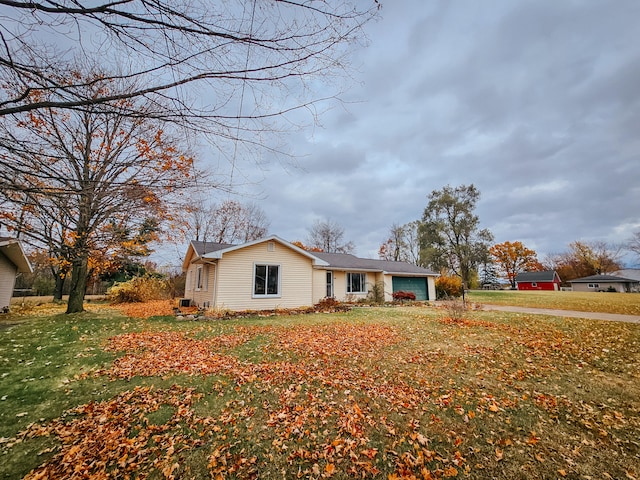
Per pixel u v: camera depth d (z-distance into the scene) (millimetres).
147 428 3223
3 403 3738
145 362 5426
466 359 5836
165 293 21672
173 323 9641
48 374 4770
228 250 12695
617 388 4430
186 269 20859
